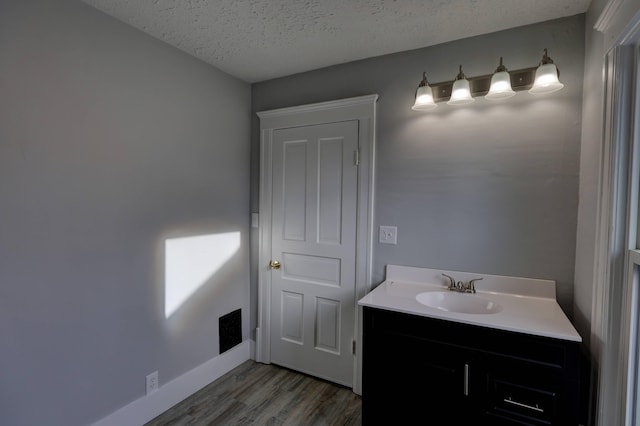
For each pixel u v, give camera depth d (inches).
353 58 84.8
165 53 76.9
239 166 99.3
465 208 74.8
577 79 64.6
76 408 62.4
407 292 72.5
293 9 63.6
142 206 72.9
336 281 90.4
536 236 68.6
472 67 73.7
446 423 59.8
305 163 93.6
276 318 100.5
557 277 67.2
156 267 76.4
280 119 96.9
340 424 75.1
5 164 52.2
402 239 81.5
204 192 88.0
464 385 58.2
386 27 69.8
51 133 57.4
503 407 55.5
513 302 66.1
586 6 61.6
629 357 46.4
